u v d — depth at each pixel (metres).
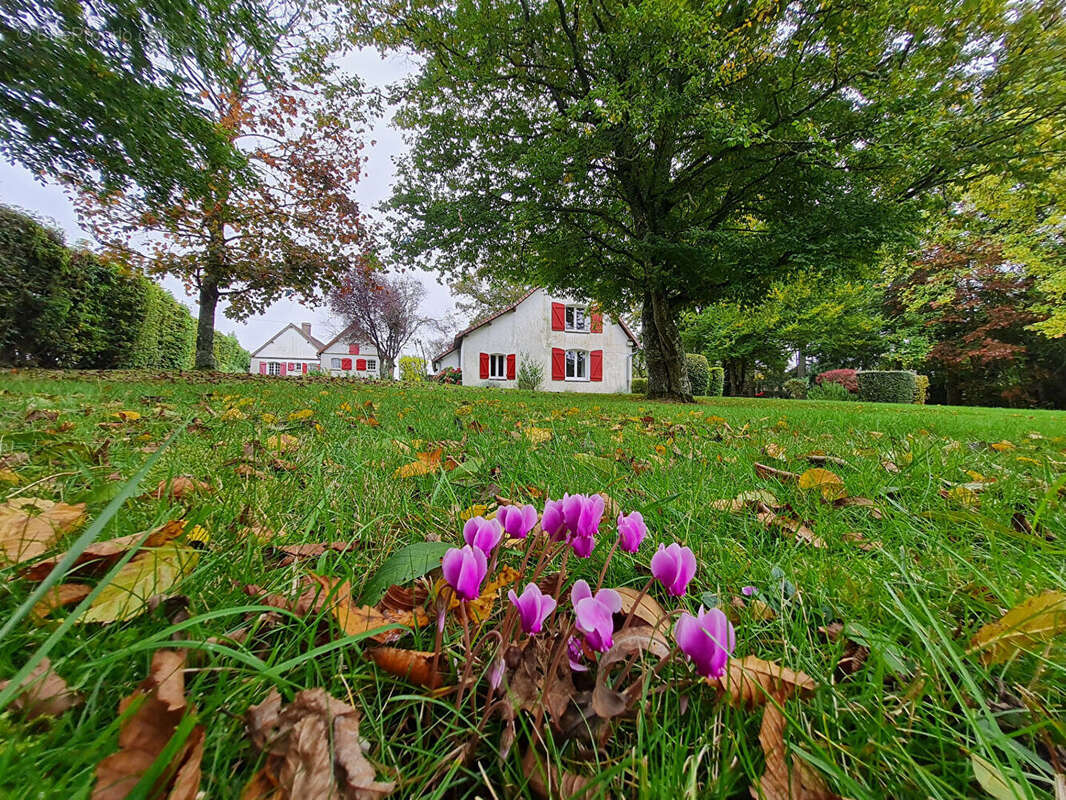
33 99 4.54
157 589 0.68
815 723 0.55
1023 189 10.11
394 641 0.65
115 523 0.90
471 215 10.10
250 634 0.63
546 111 10.52
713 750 0.50
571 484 1.54
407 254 11.09
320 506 1.15
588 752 0.49
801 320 20.86
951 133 8.53
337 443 2.12
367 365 36.81
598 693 0.49
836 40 8.17
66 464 1.38
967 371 20.94
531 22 9.60
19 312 7.94
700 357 21.42
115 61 4.59
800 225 9.19
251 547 0.86
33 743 0.40
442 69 10.11
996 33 8.00
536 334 20.05
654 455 2.10
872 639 0.65
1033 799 0.42
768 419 4.95
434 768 0.46
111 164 5.35
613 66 8.93
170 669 0.50
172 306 14.16
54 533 0.80
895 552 1.04
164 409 2.90
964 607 0.81
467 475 1.67
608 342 21.11
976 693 0.51
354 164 12.41
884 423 4.48
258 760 0.43
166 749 0.36
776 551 1.06
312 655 0.49
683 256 9.73
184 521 0.89
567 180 9.62
